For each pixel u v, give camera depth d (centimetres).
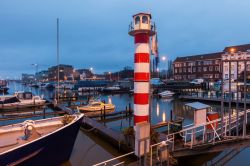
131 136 1142
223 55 6938
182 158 1049
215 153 1197
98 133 1544
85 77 14912
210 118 1267
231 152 1251
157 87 5766
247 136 965
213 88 5162
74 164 1167
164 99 4381
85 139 1619
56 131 994
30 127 1000
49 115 2773
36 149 906
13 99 3372
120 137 1316
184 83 6288
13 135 1082
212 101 3597
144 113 1133
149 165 855
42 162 969
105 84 8481
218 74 7275
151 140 1079
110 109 3030
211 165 1098
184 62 8475
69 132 1091
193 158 1085
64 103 3853
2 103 3238
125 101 4478
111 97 5350
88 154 1315
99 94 5941
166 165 872
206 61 7694
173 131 1315
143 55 1124
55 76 14675
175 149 974
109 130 1500
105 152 1351
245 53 6262
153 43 1205
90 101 3556
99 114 2566
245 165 1084
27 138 999
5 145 912
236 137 970
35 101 3522
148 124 770
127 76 13388
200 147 965
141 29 1083
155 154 971
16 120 2550
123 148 1216
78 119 1161
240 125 1527
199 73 7900
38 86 11169
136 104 1145
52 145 995
